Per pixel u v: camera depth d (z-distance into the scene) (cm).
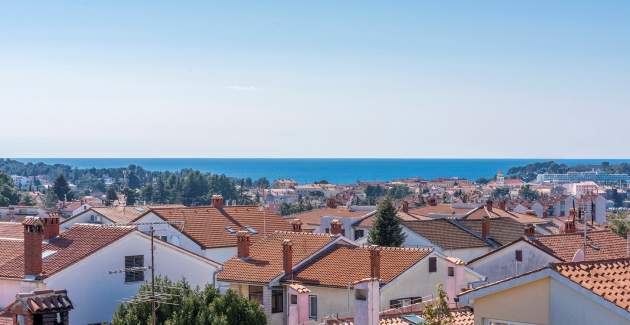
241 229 9638
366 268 6994
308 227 14588
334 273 7019
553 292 3095
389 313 4806
